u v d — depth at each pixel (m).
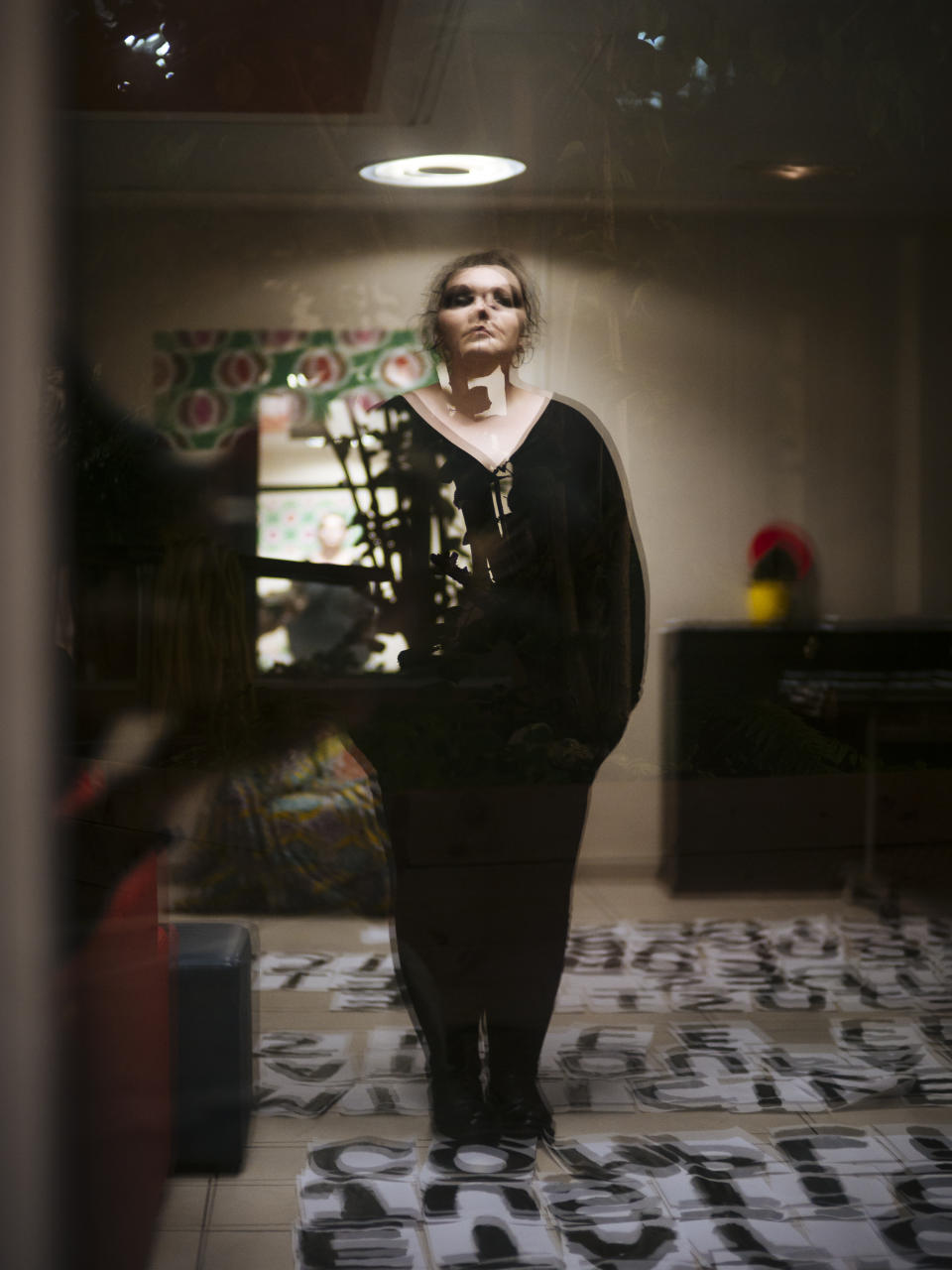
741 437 3.22
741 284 3.10
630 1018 2.24
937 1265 1.45
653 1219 1.54
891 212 3.18
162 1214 1.48
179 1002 1.63
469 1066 1.84
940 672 3.16
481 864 1.93
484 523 1.76
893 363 3.38
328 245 2.53
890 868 3.03
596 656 1.83
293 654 2.16
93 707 2.02
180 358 2.23
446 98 2.59
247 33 2.36
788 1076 2.00
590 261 2.76
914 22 2.80
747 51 2.75
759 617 3.22
